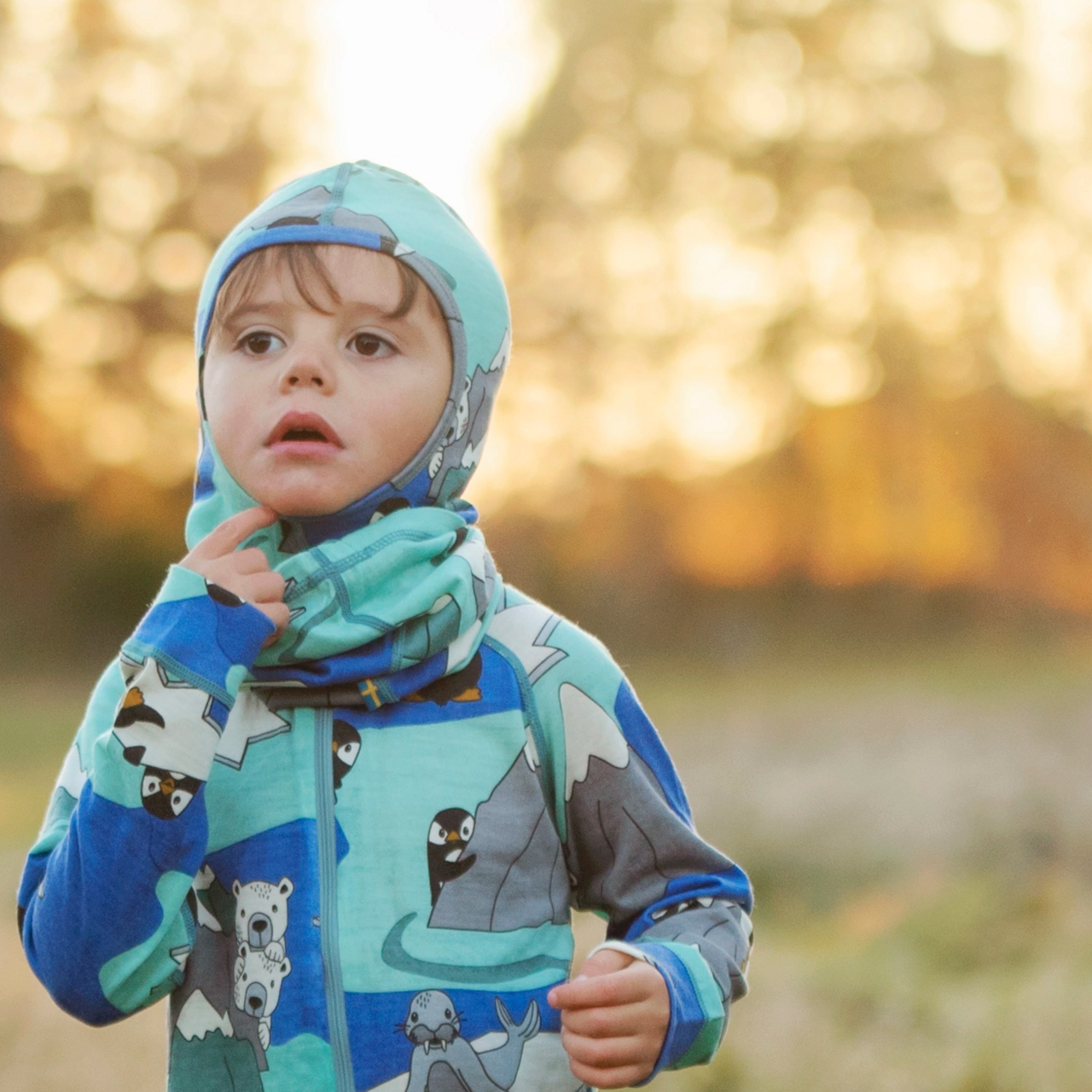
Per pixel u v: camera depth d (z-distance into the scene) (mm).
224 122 23828
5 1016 4066
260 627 1384
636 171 24250
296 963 1365
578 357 23594
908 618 23391
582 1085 1431
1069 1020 3955
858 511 23984
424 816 1409
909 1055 3729
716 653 22344
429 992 1364
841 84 24203
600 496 23281
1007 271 23828
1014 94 24000
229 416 1485
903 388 23828
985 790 7574
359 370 1487
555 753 1507
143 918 1329
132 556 22969
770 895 6508
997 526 23594
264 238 1493
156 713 1339
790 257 24297
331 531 1518
